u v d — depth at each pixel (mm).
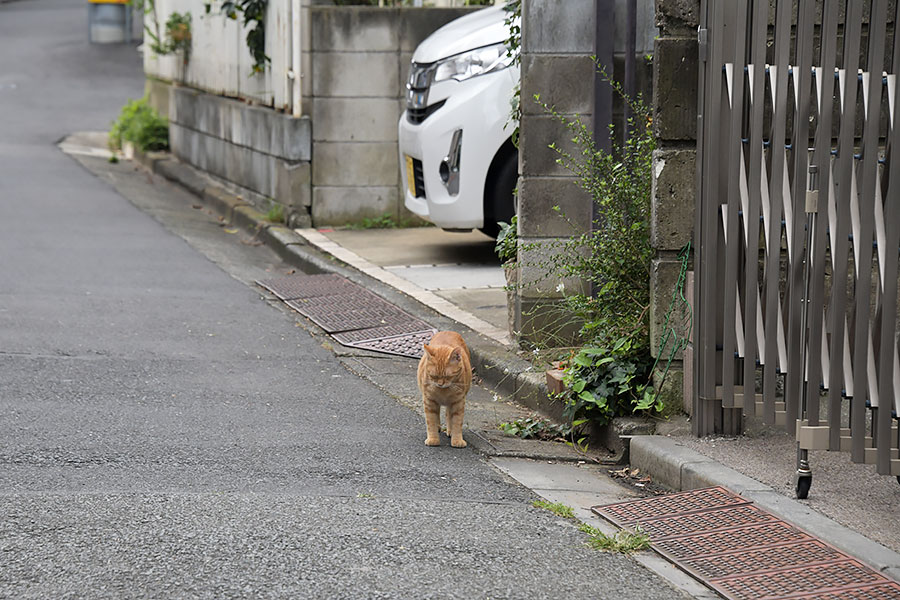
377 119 14375
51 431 6910
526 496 6129
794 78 5809
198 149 19266
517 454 6930
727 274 6266
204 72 18906
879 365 5426
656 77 6746
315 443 6906
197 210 17188
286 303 11000
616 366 7168
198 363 8766
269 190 15414
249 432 7086
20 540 5098
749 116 6355
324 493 5934
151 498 5711
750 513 5621
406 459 6680
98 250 13375
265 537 5215
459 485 6230
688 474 6199
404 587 4734
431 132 11391
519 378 8016
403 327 9891
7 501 5590
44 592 4594
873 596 4734
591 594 4785
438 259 12508
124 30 37469
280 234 14031
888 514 5520
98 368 8453
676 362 7047
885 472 5469
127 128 23219
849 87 5453
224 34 17516
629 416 7074
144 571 4805
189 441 6832
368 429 7297
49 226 14852
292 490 5969
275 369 8727
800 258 5762
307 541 5184
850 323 6574
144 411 7453
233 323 10125
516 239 8695
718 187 6375
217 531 5270
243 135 16500
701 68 6336
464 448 6988
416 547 5180
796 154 5734
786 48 5840
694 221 6562
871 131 5375
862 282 5449
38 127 25922
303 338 9742
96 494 5762
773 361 5984
